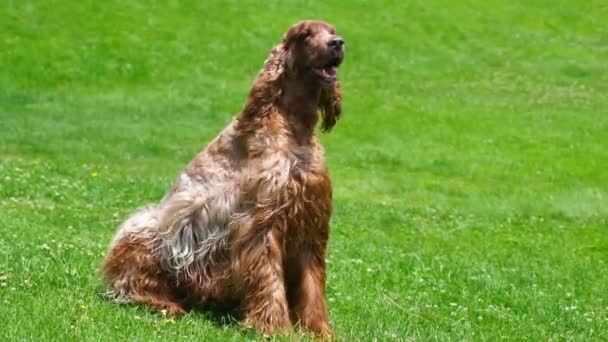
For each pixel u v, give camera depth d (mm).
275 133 7164
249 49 38562
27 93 31359
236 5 42656
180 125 29016
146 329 6863
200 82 34688
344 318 8344
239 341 6840
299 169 7117
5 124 27031
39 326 6621
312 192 7156
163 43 37562
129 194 17000
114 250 7824
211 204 7430
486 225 17938
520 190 22922
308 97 7375
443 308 9508
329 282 10125
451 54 41938
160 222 7703
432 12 46594
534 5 50062
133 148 25500
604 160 26734
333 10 44625
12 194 15414
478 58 41906
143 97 32188
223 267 7461
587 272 13391
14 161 21500
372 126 29703
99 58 35344
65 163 22188
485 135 29297
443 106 33156
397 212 18422
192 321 7273
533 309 10047
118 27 38156
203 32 39312
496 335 8391
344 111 31391
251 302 7156
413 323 8461
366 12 45219
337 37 7223
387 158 26266
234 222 7223
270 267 7082
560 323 9422
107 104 30906
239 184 7277
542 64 41719
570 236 17422
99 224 13250
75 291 7957
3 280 8164
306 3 44688
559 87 38031
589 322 9516
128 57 35812
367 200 20328
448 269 11961
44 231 11750
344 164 25438
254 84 7359
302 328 7344
